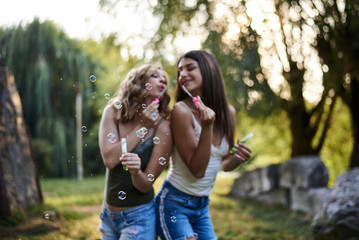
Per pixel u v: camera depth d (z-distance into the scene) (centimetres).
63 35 1341
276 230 442
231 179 1245
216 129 196
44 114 1352
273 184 672
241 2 662
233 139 209
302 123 765
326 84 679
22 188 450
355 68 631
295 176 609
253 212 581
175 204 183
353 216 327
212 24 696
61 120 1385
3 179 379
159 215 184
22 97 1313
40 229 372
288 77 686
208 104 197
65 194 787
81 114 1415
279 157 1088
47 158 1362
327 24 619
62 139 1377
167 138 181
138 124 183
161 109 195
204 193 190
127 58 805
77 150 1430
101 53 845
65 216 439
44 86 1302
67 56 1309
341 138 863
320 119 759
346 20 613
